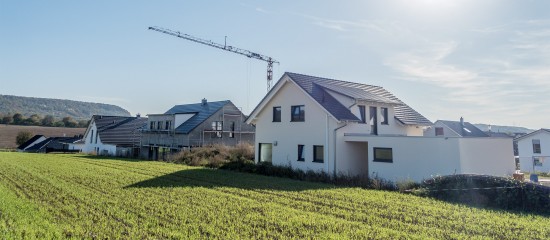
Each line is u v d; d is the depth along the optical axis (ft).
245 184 49.88
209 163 81.05
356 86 85.71
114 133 162.61
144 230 24.43
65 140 198.90
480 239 23.26
